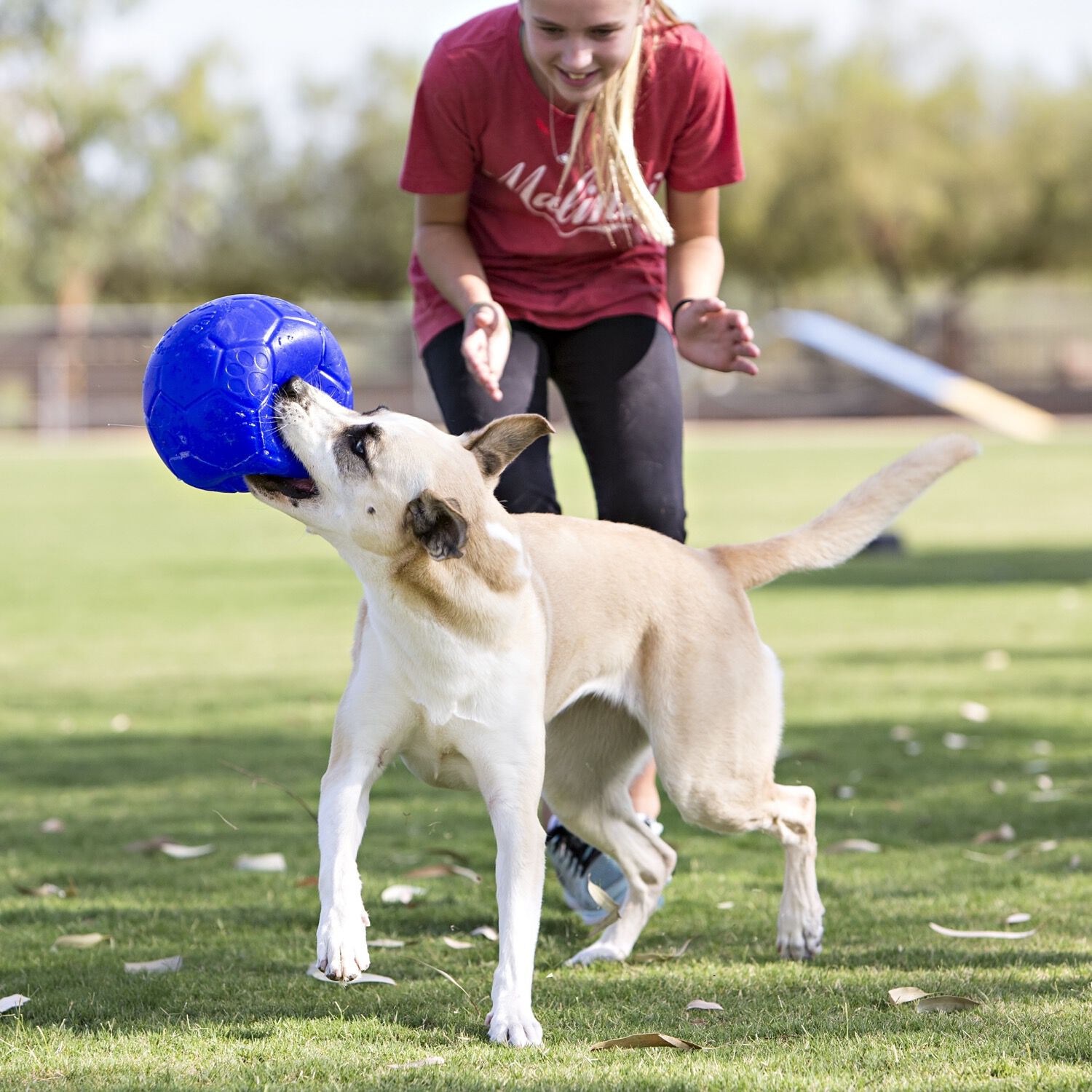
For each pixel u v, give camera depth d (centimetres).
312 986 530
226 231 6806
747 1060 443
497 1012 473
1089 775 888
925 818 796
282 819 806
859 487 639
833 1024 479
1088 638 1393
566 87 612
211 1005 507
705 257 690
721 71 661
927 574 1895
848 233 6116
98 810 822
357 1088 415
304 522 525
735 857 739
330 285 6919
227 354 520
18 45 5075
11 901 648
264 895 660
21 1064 439
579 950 603
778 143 6100
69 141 5281
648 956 575
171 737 1007
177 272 6812
